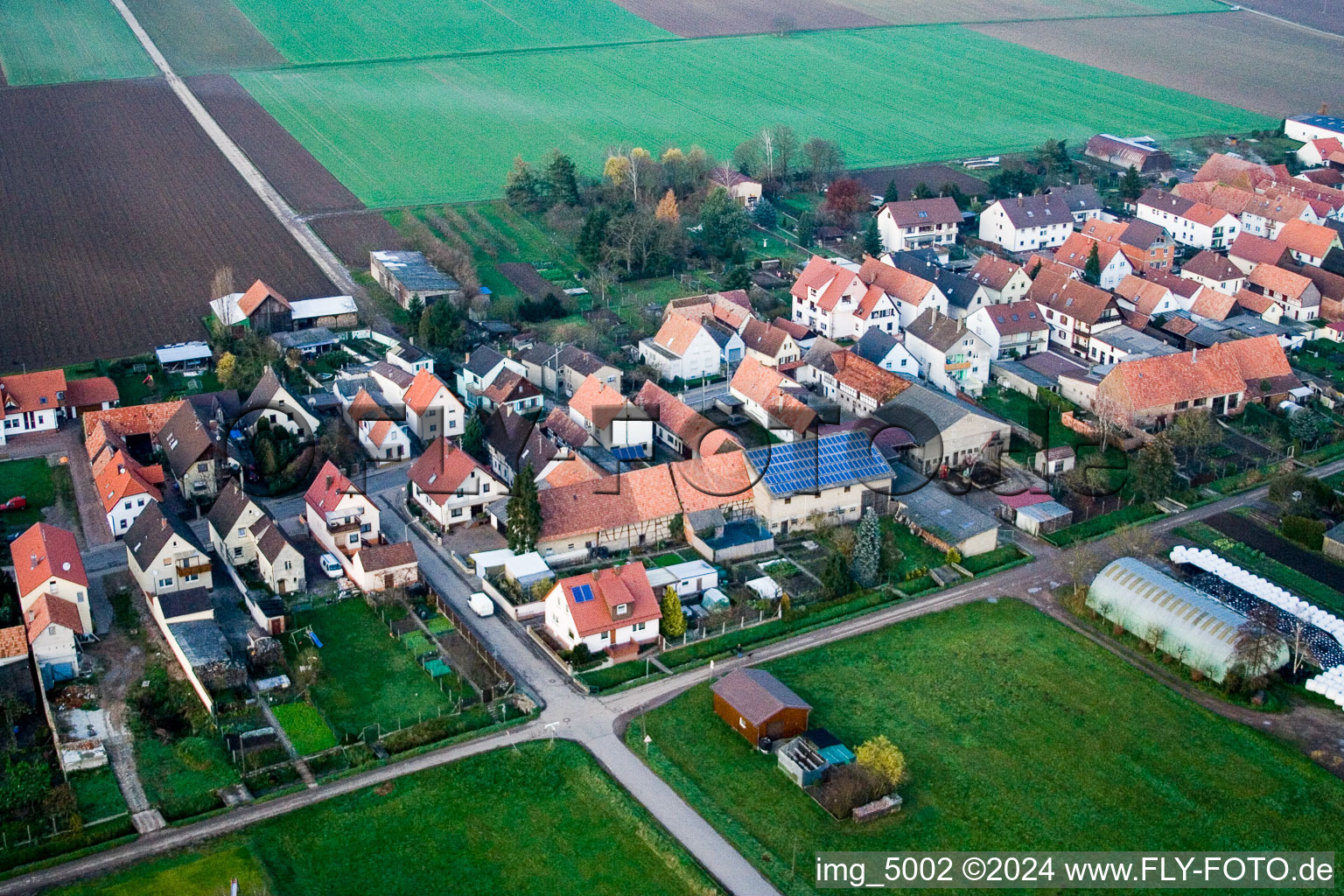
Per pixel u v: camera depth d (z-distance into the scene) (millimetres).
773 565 130000
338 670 111938
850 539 131750
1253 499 143375
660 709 107062
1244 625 110188
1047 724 105250
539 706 106938
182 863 89125
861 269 196875
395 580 123562
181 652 109875
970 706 107375
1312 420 154625
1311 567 129250
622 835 92938
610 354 179250
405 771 99062
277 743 102000
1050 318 190750
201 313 194375
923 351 176625
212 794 95625
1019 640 117062
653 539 134250
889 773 96250
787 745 101000
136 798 95438
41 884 86875
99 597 122250
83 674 110250
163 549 118875
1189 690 110188
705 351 174750
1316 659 112000
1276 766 100375
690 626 118875
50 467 147000
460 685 110062
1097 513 140500
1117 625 117812
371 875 88812
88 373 172000
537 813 95000
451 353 180125
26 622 112938
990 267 199625
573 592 114250
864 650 115250
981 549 132125
